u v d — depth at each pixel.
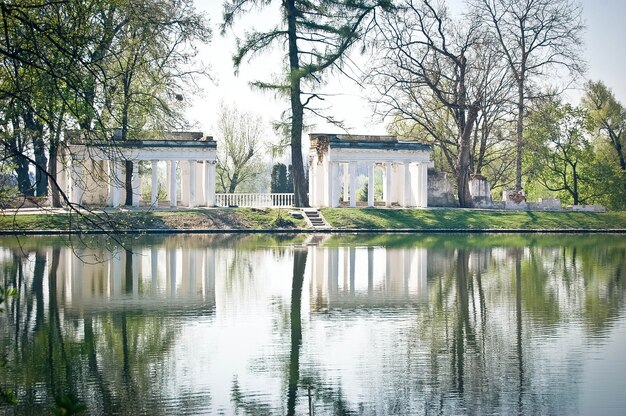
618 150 107.25
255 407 21.30
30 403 21.36
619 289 39.50
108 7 33.34
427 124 93.19
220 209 78.19
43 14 21.45
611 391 22.42
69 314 32.31
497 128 89.81
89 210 20.33
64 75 19.19
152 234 71.25
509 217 83.00
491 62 85.00
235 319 31.64
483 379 23.66
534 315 32.78
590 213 86.19
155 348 26.83
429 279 43.06
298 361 25.41
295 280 42.28
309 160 94.00
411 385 23.09
